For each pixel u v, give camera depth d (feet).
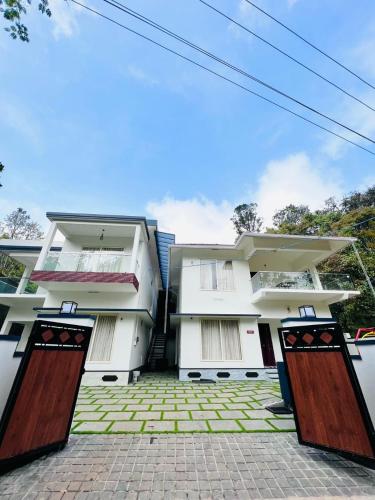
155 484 6.74
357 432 7.87
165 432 10.73
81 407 15.03
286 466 7.79
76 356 10.34
